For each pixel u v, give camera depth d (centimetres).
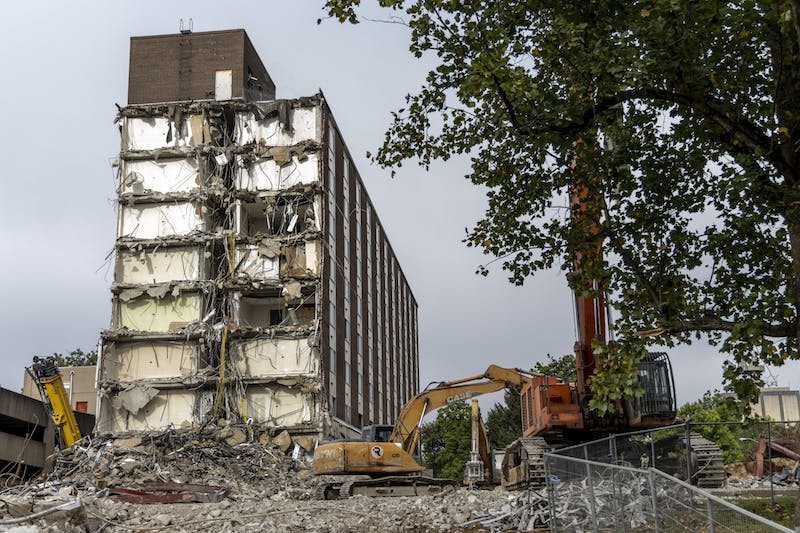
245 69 5953
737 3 1236
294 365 5241
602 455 1925
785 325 1259
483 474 3297
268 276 5428
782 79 1284
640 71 1223
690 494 873
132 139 5691
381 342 7719
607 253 1509
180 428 5072
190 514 2180
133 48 5944
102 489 3372
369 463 3084
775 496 1892
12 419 5216
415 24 1402
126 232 5566
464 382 3186
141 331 5362
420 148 1572
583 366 2266
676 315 1394
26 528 1501
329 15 1384
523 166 1563
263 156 5584
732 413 1288
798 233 1264
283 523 1958
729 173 1274
